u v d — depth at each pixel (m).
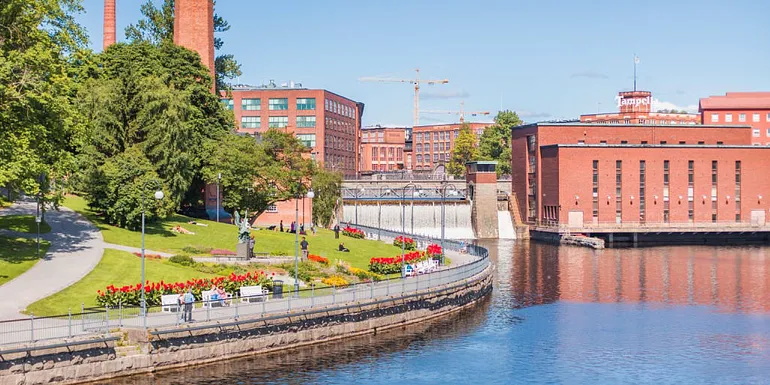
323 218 139.62
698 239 155.38
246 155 110.56
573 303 81.00
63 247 73.69
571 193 152.12
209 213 116.38
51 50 68.25
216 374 52.88
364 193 170.38
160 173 94.94
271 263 78.31
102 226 85.44
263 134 129.12
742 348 63.59
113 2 136.00
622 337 66.88
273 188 119.56
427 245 103.75
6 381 45.09
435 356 59.97
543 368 57.72
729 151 157.00
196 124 108.25
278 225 126.94
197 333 53.81
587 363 59.16
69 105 71.88
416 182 180.75
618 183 154.12
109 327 51.19
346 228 117.50
